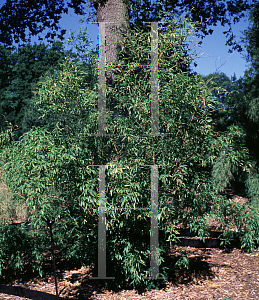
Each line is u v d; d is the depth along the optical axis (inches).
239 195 460.8
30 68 1152.2
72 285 178.5
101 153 167.5
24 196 143.4
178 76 151.6
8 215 274.7
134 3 213.9
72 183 150.3
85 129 158.9
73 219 181.2
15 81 1108.5
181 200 165.3
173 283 176.4
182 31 158.7
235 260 210.7
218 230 257.4
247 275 180.9
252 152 419.8
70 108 159.8
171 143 152.7
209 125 154.8
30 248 185.8
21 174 130.2
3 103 1097.4
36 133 138.0
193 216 165.6
